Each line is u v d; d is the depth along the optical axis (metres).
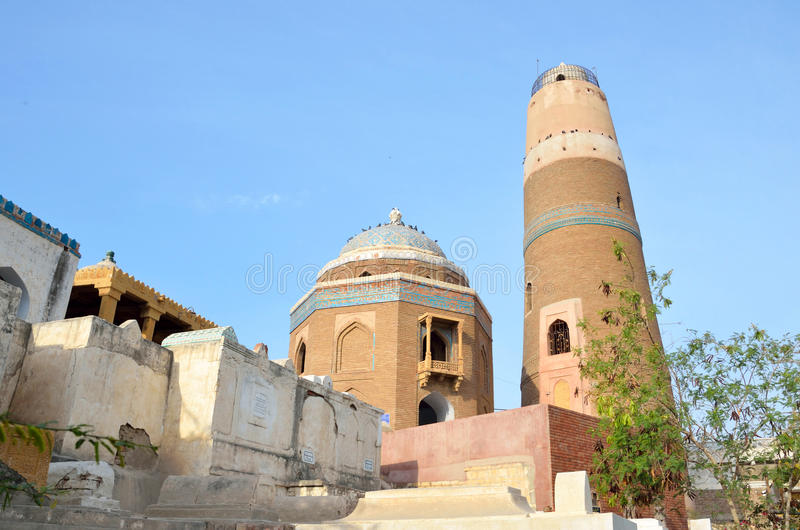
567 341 24.83
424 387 25.28
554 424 16.86
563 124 28.39
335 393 16.28
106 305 19.47
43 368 11.13
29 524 7.12
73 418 10.55
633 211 27.53
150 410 12.19
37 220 16.73
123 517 7.36
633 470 14.93
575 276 25.20
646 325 16.27
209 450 11.83
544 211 27.19
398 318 25.67
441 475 18.64
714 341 14.40
